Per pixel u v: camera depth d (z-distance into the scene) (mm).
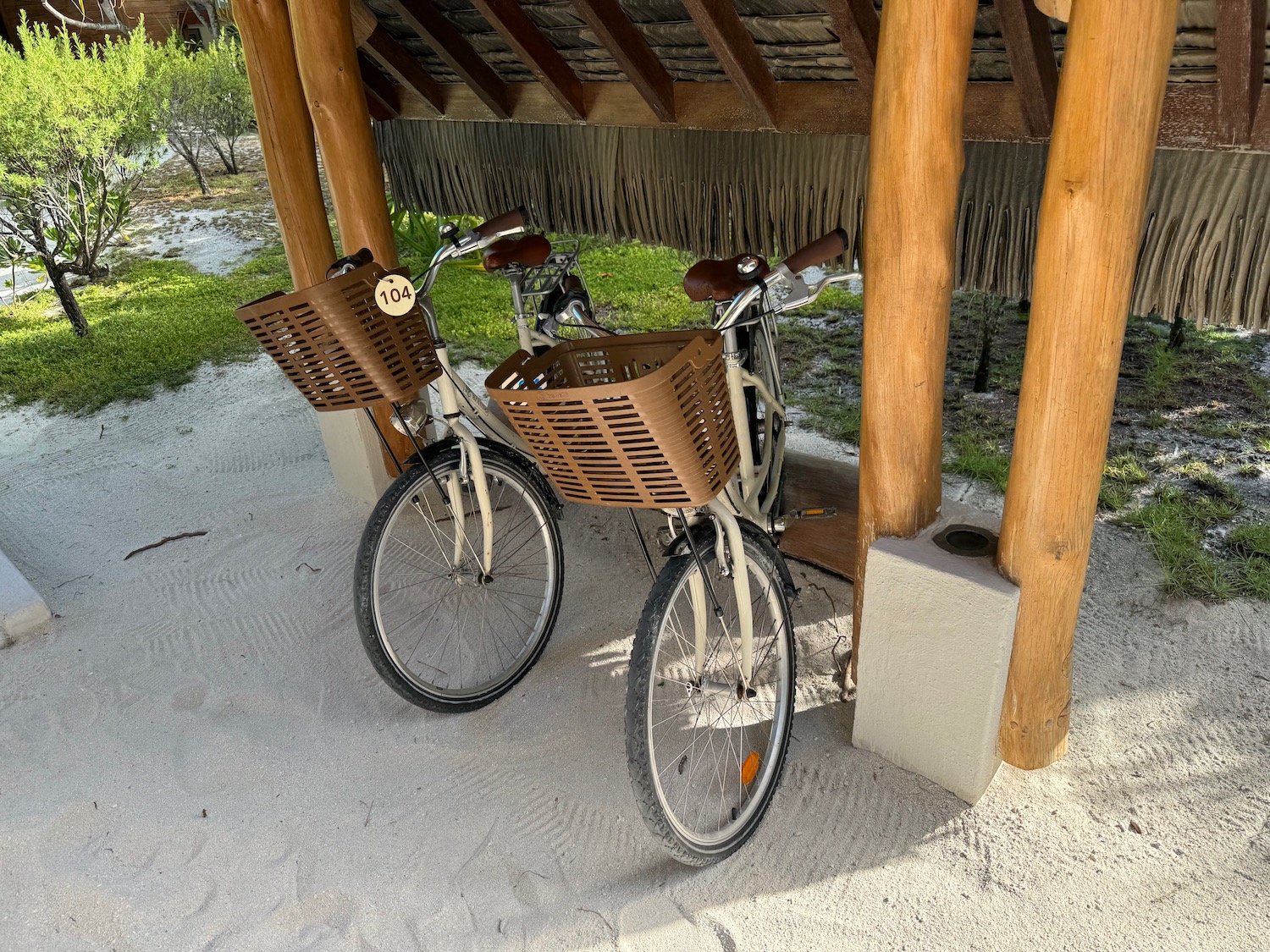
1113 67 1535
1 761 2588
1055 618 2025
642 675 1912
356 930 2027
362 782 2441
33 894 2160
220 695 2803
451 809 2340
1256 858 2041
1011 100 2373
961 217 2582
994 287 2568
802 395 4621
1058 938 1908
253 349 5980
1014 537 1964
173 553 3639
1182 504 3385
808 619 2973
